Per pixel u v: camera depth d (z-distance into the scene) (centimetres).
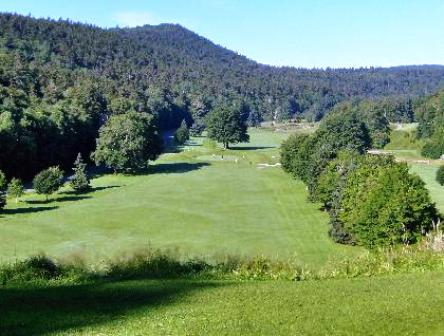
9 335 1539
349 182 7300
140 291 2089
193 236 6775
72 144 13262
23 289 2144
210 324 1627
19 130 11081
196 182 10969
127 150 11969
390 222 6112
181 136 18888
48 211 8119
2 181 8681
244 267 2578
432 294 1984
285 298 1956
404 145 18150
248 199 9319
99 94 17762
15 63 17638
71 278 2430
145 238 6631
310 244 6481
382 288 2106
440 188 10481
